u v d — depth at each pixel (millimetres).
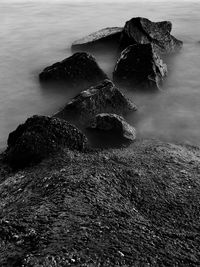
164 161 10516
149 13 27141
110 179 9258
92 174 9297
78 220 7379
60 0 31281
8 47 21531
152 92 15461
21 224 7168
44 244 6570
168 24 19359
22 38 22891
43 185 8953
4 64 19406
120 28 20219
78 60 16016
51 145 10547
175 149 11414
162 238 7266
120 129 11898
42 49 21188
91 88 13539
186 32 23188
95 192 8547
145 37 18641
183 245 7172
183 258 6746
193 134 12695
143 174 9719
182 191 9188
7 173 10281
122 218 7742
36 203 8125
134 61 15797
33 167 10086
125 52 16219
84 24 25156
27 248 6547
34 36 23156
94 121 12227
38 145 10461
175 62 18828
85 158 10375
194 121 13562
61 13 27750
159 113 14102
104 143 11633
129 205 8453
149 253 6672
